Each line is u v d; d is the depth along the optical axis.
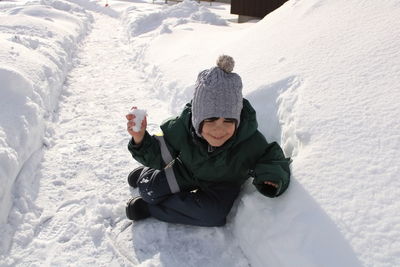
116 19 9.12
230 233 2.03
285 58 2.83
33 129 2.78
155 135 2.05
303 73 2.50
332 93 2.18
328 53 2.57
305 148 1.96
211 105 1.72
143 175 2.23
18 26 5.38
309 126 2.03
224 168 1.96
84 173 2.63
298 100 2.27
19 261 1.90
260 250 1.76
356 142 1.81
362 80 2.16
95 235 2.07
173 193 2.12
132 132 1.88
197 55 4.27
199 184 2.06
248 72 2.97
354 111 1.98
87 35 7.02
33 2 8.97
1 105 2.76
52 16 7.02
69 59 5.05
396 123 1.81
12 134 2.52
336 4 3.17
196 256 1.91
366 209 1.53
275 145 1.93
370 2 2.86
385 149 1.72
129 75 4.64
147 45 5.39
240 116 1.89
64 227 2.12
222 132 1.77
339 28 2.77
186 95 3.42
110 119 3.44
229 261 1.89
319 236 1.54
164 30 5.80
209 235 2.03
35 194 2.38
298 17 3.40
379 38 2.41
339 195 1.63
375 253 1.39
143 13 8.33
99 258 1.93
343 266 1.41
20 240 2.01
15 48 3.90
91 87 4.23
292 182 1.80
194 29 5.93
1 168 2.16
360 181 1.64
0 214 2.04
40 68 3.71
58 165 2.71
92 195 2.38
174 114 3.38
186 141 1.97
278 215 1.75
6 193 2.15
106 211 2.21
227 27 6.29
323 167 1.77
